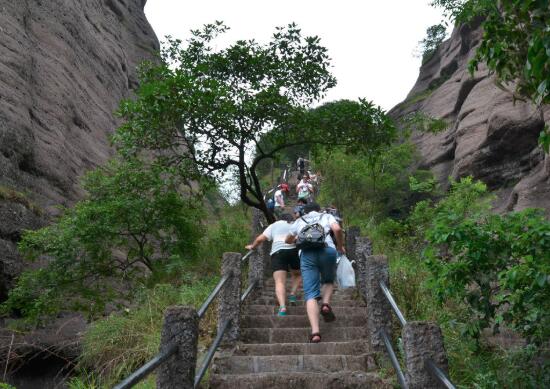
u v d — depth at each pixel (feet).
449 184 54.49
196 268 35.12
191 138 35.94
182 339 11.72
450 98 71.15
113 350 20.92
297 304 24.68
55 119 46.55
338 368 16.37
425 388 11.16
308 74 37.37
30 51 46.68
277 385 14.67
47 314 28.45
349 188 58.23
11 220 31.40
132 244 39.83
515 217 15.34
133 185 33.12
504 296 15.30
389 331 17.16
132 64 80.43
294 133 38.37
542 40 10.78
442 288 15.72
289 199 69.82
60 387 21.68
